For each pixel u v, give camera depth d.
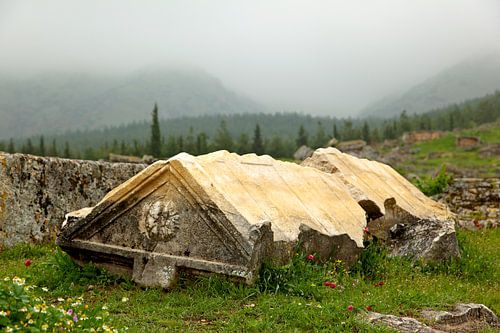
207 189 6.09
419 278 7.68
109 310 5.30
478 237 11.86
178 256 6.09
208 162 6.87
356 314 5.33
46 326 3.80
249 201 6.68
